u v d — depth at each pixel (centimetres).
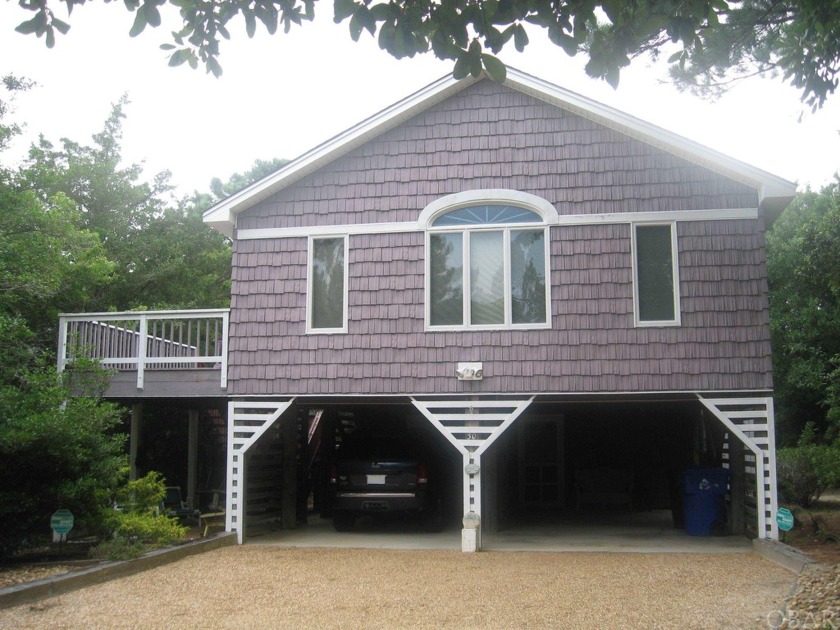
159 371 1211
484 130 1163
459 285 1144
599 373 1091
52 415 931
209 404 1394
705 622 657
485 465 1247
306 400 1223
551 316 1109
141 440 1539
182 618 688
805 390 2458
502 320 1127
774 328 2503
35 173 1419
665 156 1122
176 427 1634
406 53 609
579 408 1573
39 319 1495
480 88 1172
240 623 673
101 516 982
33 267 1305
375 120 1165
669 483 1352
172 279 2342
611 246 1115
